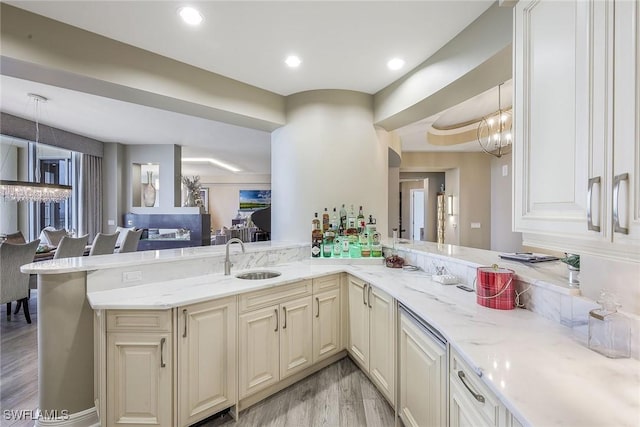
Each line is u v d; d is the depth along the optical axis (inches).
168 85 94.0
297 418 77.9
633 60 29.5
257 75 107.1
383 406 82.4
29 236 214.8
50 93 137.3
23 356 106.3
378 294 84.0
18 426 73.7
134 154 242.8
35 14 73.5
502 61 74.7
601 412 30.3
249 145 245.6
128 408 67.5
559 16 39.3
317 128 120.5
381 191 129.3
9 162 195.6
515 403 31.9
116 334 67.5
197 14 73.9
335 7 71.7
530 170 44.8
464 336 48.8
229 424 75.8
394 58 95.1
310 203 121.7
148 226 227.8
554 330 51.1
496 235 244.2
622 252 31.9
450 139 219.5
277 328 86.4
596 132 33.5
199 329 71.3
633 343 41.3
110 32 81.1
